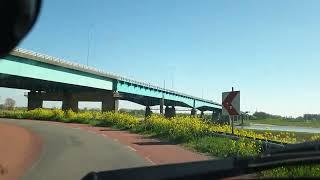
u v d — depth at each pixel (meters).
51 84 69.25
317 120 151.38
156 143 27.17
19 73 51.22
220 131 29.97
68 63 61.56
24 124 52.25
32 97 89.38
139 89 90.56
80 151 22.30
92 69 69.62
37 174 14.72
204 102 145.50
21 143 26.39
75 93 84.44
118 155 20.48
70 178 13.94
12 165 16.81
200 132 28.50
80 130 41.53
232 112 22.83
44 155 20.48
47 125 50.56
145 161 18.22
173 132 30.50
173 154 20.86
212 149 21.81
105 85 77.06
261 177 4.21
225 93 23.06
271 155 4.39
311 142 4.61
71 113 67.00
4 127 43.09
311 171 8.92
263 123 146.00
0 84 74.44
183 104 133.00
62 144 26.28
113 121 50.78
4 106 143.50
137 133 37.44
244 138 21.20
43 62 55.53
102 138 31.31
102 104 80.62
